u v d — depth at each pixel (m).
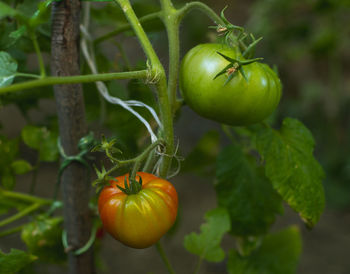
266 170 0.45
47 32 0.44
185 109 1.69
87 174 0.46
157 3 0.57
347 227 1.26
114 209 0.38
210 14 0.41
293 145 0.46
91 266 0.49
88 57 0.49
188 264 1.09
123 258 1.09
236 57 0.39
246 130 0.51
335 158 1.48
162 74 0.38
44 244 0.50
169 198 0.39
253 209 0.51
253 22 1.30
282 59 1.55
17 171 0.50
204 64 0.40
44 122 0.55
